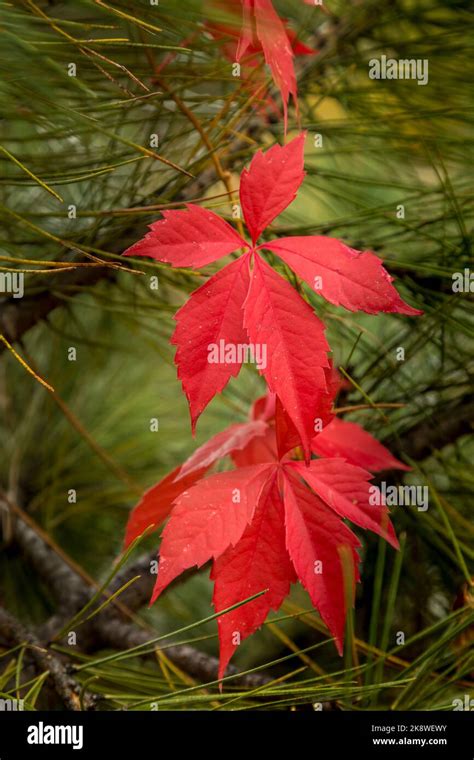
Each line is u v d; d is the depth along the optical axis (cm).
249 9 82
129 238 95
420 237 100
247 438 87
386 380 105
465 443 105
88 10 82
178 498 80
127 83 89
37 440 138
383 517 82
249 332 80
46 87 78
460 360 101
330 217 110
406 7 104
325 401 81
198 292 80
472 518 103
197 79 88
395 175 111
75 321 119
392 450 100
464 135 106
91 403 141
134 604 100
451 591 102
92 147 94
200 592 135
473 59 102
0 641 94
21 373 138
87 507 128
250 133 99
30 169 92
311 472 82
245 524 80
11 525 116
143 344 139
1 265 93
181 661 94
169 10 80
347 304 81
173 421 139
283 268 90
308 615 98
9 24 76
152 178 96
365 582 105
